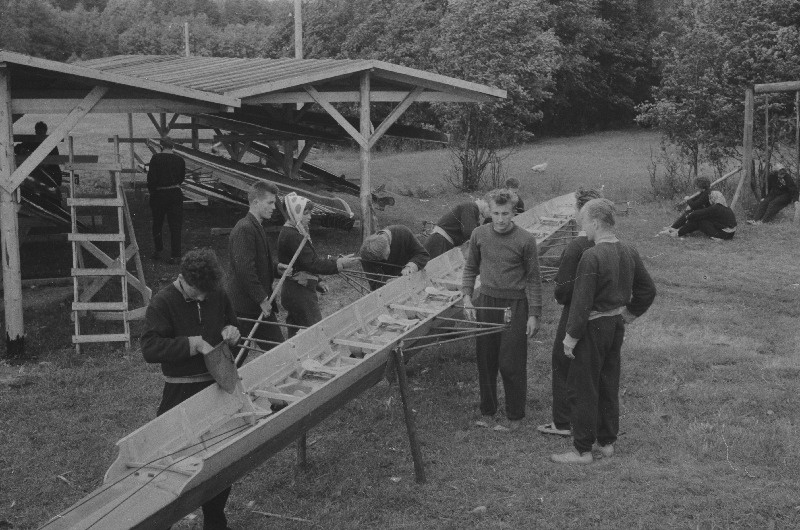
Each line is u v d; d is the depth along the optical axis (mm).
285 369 5844
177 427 4703
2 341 8781
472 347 8352
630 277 5605
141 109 9812
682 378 7402
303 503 5363
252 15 80000
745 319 9219
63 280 11055
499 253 6406
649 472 5555
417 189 19766
